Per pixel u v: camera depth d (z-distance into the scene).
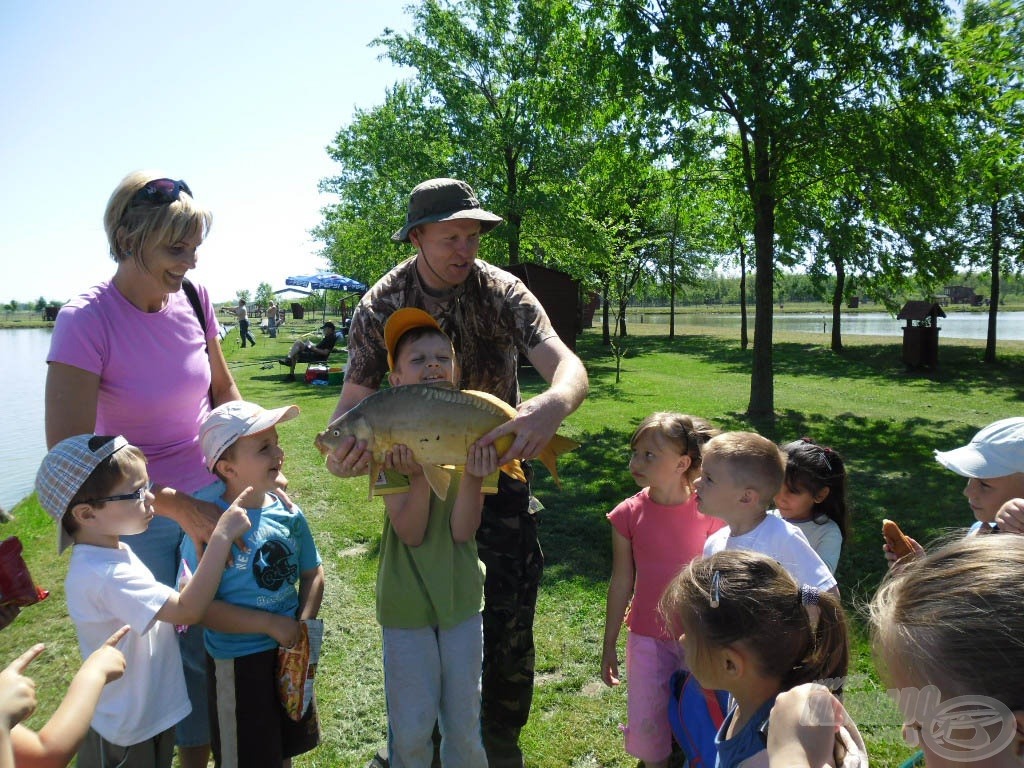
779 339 34.50
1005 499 2.69
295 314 70.75
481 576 2.86
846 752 1.51
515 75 21.38
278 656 2.78
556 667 4.27
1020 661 1.07
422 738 2.67
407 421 2.35
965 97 10.67
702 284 41.03
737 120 11.48
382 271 28.33
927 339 20.94
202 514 2.81
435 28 21.50
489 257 23.33
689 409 14.16
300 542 3.05
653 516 3.12
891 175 11.01
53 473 2.49
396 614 2.68
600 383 18.47
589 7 11.87
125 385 2.92
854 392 16.89
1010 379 18.73
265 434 2.88
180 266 2.87
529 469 3.42
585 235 21.92
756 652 1.77
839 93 11.08
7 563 2.20
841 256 12.30
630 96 11.59
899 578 1.30
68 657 4.37
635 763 3.39
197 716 3.08
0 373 21.20
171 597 2.51
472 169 22.09
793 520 3.39
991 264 21.80
